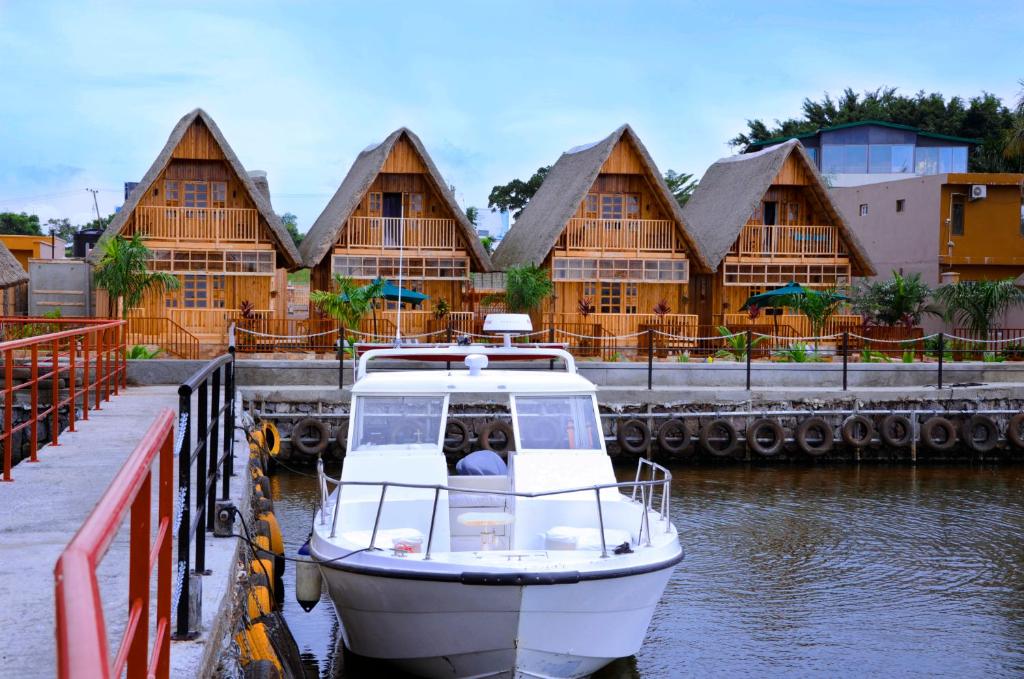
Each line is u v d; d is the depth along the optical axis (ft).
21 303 114.62
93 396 59.88
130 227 100.37
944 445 80.18
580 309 104.42
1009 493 67.87
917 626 40.14
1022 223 130.00
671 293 113.70
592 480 35.45
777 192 115.96
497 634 28.48
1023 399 82.64
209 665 19.35
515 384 36.78
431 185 106.73
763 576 46.91
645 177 110.93
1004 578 47.06
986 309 106.73
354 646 32.73
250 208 102.58
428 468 35.60
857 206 147.13
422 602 28.55
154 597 21.29
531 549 34.30
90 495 30.50
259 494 42.16
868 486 69.97
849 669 35.50
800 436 78.64
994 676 35.04
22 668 16.29
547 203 117.50
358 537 31.86
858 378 86.22
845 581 46.26
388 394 36.52
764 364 84.94
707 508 61.62
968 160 179.83
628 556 29.27
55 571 6.88
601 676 34.60
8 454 32.86
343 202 106.22
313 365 79.05
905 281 115.75
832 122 215.31
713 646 37.58
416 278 105.19
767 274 113.39
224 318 97.60
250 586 28.14
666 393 77.92
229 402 35.81
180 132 98.48
